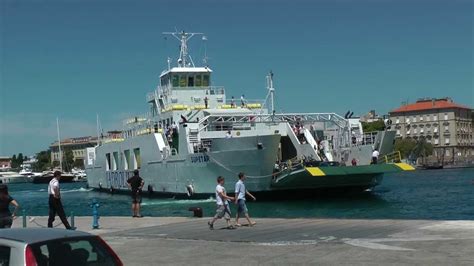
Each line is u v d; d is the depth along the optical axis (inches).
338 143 2017.7
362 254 578.6
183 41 2401.6
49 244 307.3
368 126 5728.3
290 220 935.7
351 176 1716.3
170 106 2268.7
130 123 2694.4
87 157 3152.1
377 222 838.5
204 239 753.6
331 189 1888.5
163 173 2052.2
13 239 310.7
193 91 2329.0
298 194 1847.9
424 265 510.3
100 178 2898.6
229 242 714.8
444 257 540.7
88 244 319.3
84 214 1722.4
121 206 1950.1
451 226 749.9
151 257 623.5
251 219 989.2
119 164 2561.5
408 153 7352.4
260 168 1659.7
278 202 1754.4
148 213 1561.3
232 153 1689.2
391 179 3937.0
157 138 2097.7
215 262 577.6
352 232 745.0
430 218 1321.4
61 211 893.8
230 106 2294.5
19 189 5039.4
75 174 6471.5
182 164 1903.3
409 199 1849.2
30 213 1916.8
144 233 848.3
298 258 576.1
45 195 3398.1
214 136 1889.8
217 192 863.7
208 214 1428.4
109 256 321.1
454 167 7253.9
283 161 1974.7
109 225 974.4
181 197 1946.4
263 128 1958.7
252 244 687.1
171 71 2306.8
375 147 1862.7
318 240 690.2
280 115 1962.4
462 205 1621.6
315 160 1788.9
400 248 600.1
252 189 1708.9
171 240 758.5
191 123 1876.2
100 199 2409.0
